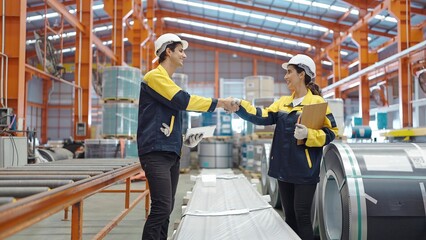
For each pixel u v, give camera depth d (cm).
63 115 2709
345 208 268
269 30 2177
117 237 420
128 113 952
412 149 278
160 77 238
